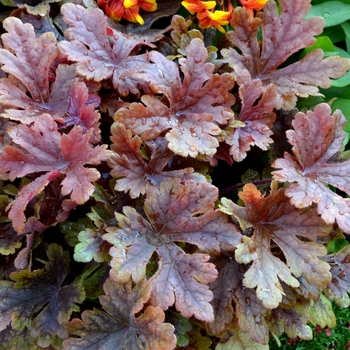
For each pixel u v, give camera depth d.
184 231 0.32
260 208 0.34
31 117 0.34
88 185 0.30
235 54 0.42
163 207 0.32
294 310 0.38
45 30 0.44
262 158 0.46
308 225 0.34
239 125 0.37
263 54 0.42
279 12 0.49
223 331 0.36
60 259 0.36
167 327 0.28
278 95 0.41
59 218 0.34
